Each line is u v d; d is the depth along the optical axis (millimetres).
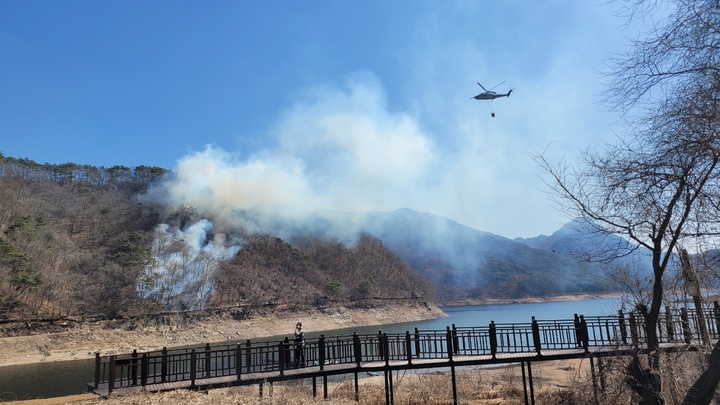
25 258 56500
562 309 106625
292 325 76625
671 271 9562
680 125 6879
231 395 12047
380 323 90250
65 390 24781
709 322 11953
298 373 13617
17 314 50719
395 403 15445
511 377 19266
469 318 94188
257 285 86000
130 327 57875
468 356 14820
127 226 91188
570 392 11859
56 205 93750
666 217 7816
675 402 8648
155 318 62281
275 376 13289
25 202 85312
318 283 98875
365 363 14664
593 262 9117
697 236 7516
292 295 87562
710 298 9734
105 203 102438
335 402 13117
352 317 89000
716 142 6570
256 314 76500
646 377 9039
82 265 68000
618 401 10242
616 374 10078
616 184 8016
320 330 77375
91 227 87438
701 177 7156
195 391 11789
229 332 66875
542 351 14445
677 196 7527
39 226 72812
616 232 8570
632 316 9930
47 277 57844
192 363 12820
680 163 7137
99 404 10367
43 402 14195
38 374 32594
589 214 8727
